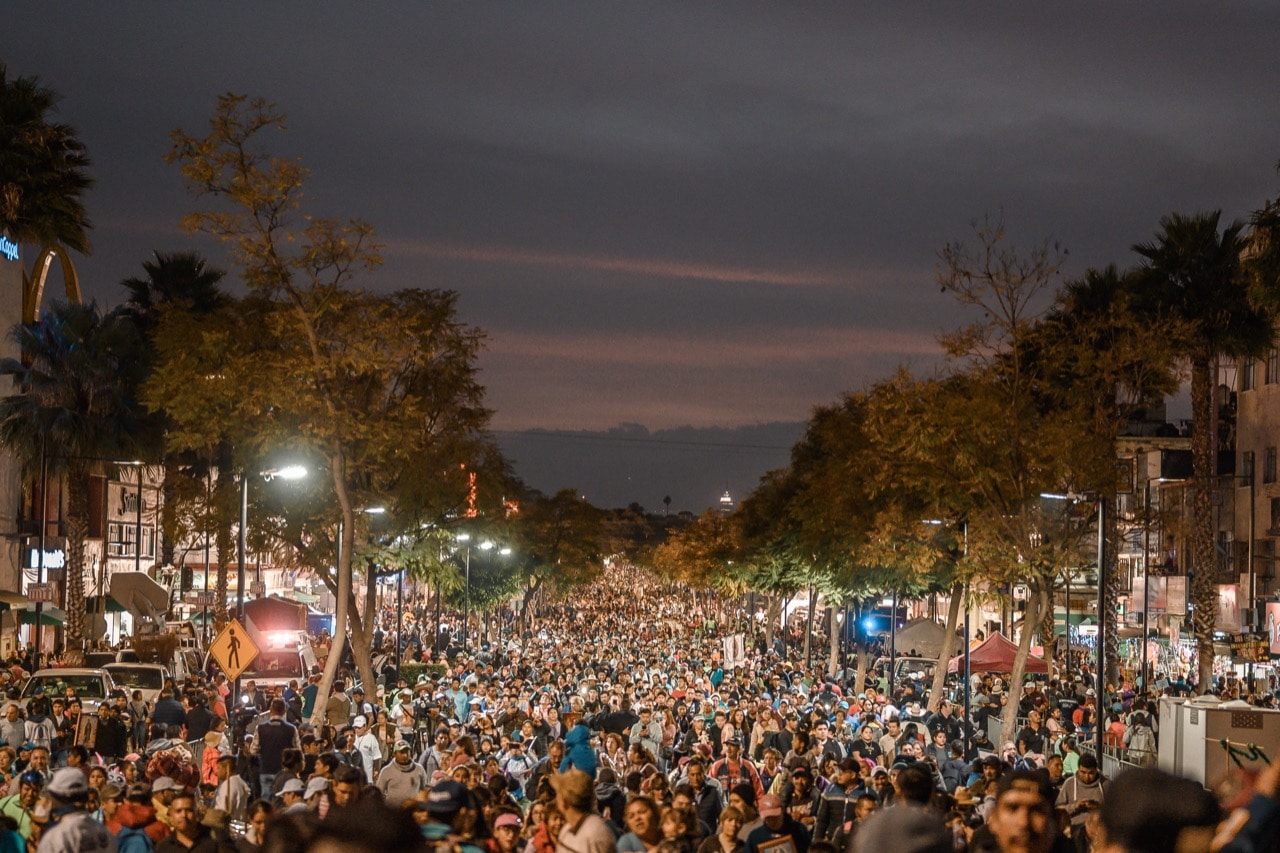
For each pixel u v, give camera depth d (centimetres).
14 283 6031
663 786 1563
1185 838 367
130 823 1229
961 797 1515
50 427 4991
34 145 5266
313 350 3050
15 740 2455
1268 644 5191
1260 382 6644
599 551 10619
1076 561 3678
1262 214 3478
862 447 5053
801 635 10350
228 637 2533
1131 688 4728
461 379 4053
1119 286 4741
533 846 1209
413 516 4228
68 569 5178
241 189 2884
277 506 4206
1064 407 3959
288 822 387
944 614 8981
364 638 4119
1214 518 6956
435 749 2289
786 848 1242
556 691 3891
